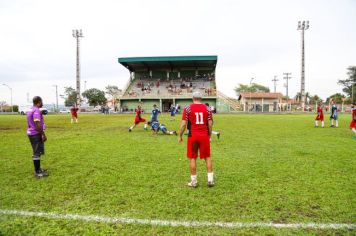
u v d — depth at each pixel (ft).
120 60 171.94
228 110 178.19
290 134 46.14
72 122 82.74
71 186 17.26
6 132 52.16
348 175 19.52
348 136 43.19
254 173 20.22
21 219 12.60
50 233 11.34
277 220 12.42
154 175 19.77
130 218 12.66
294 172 20.40
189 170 21.29
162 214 13.07
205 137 17.15
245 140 38.45
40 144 19.75
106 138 41.50
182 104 183.42
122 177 19.26
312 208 13.69
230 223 12.12
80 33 200.85
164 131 46.62
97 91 289.53
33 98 19.63
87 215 12.99
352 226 11.86
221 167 22.16
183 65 191.93
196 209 13.62
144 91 187.11
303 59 184.55
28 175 19.93
